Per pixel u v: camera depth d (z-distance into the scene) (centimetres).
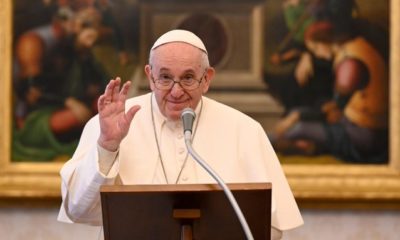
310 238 1838
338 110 1844
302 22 1856
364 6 1861
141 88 1838
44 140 1844
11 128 1844
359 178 1823
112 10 1869
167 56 1103
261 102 1841
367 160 1836
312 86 1844
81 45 1858
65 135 1845
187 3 1859
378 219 1841
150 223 936
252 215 923
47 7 1864
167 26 1855
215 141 1221
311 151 1838
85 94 1852
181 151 1195
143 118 1233
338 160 1836
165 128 1216
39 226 1841
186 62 1102
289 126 1842
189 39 1126
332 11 1856
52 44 1858
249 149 1220
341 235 1836
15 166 1831
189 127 954
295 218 1218
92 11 1864
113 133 1058
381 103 1842
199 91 1121
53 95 1852
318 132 1841
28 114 1848
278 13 1861
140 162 1186
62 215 1219
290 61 1850
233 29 1856
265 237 939
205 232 943
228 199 898
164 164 1184
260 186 902
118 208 919
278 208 1214
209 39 1847
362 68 1845
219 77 1844
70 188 1126
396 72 1839
